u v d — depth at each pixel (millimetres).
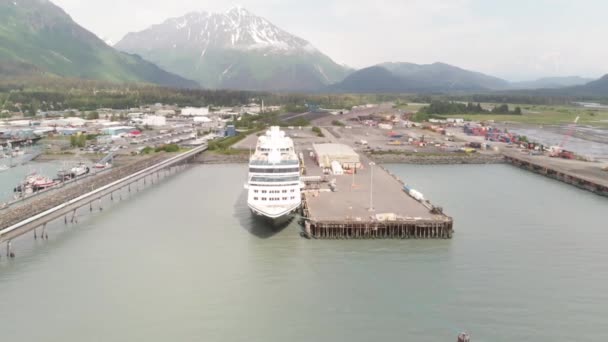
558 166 188375
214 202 134750
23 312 70938
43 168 197250
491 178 178500
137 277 82875
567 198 143625
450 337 63875
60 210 108375
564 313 70188
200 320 68688
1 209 121438
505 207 130875
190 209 126875
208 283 80375
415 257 91438
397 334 64688
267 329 66250
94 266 87750
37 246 98250
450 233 102500
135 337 64562
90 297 75562
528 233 106875
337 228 101375
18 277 82750
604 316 69375
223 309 71750
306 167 177500
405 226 101938
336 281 80875
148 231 108062
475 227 110875
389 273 84000
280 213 102125
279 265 87625
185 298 75188
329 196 129000
